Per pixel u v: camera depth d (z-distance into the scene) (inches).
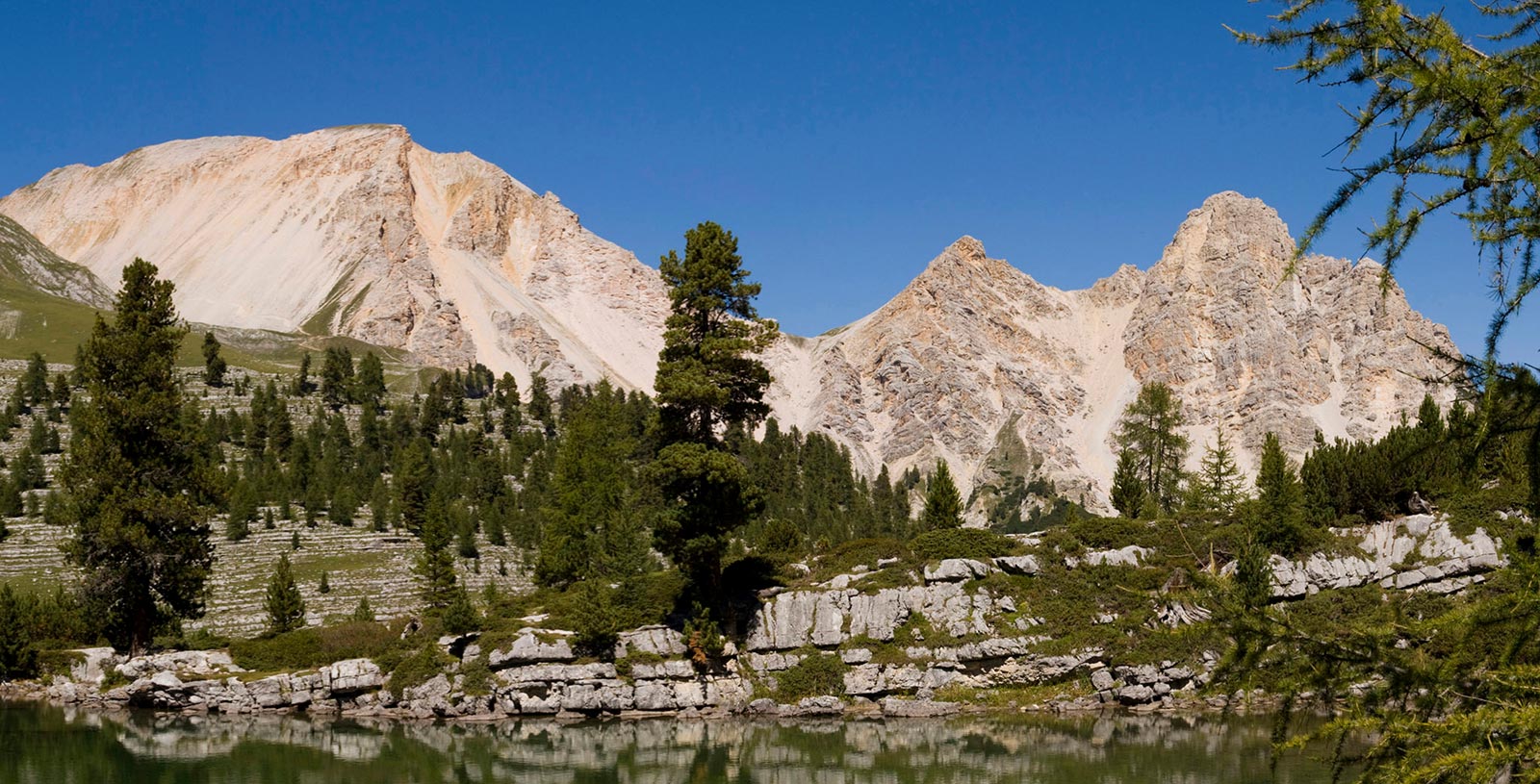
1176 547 2945.4
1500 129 426.9
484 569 5073.8
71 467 3029.0
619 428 7372.1
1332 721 529.7
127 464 2987.2
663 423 2962.6
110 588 2935.5
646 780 2041.1
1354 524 3026.6
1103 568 2913.4
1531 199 443.5
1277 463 3432.6
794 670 2768.2
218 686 2719.0
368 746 2306.8
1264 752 2161.7
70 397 7052.2
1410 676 510.9
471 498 6190.9
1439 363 469.4
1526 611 480.4
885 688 2755.9
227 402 7810.0
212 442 6520.7
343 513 5526.6
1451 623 505.7
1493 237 443.2
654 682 2689.5
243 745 2305.6
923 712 2682.1
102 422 2994.6
